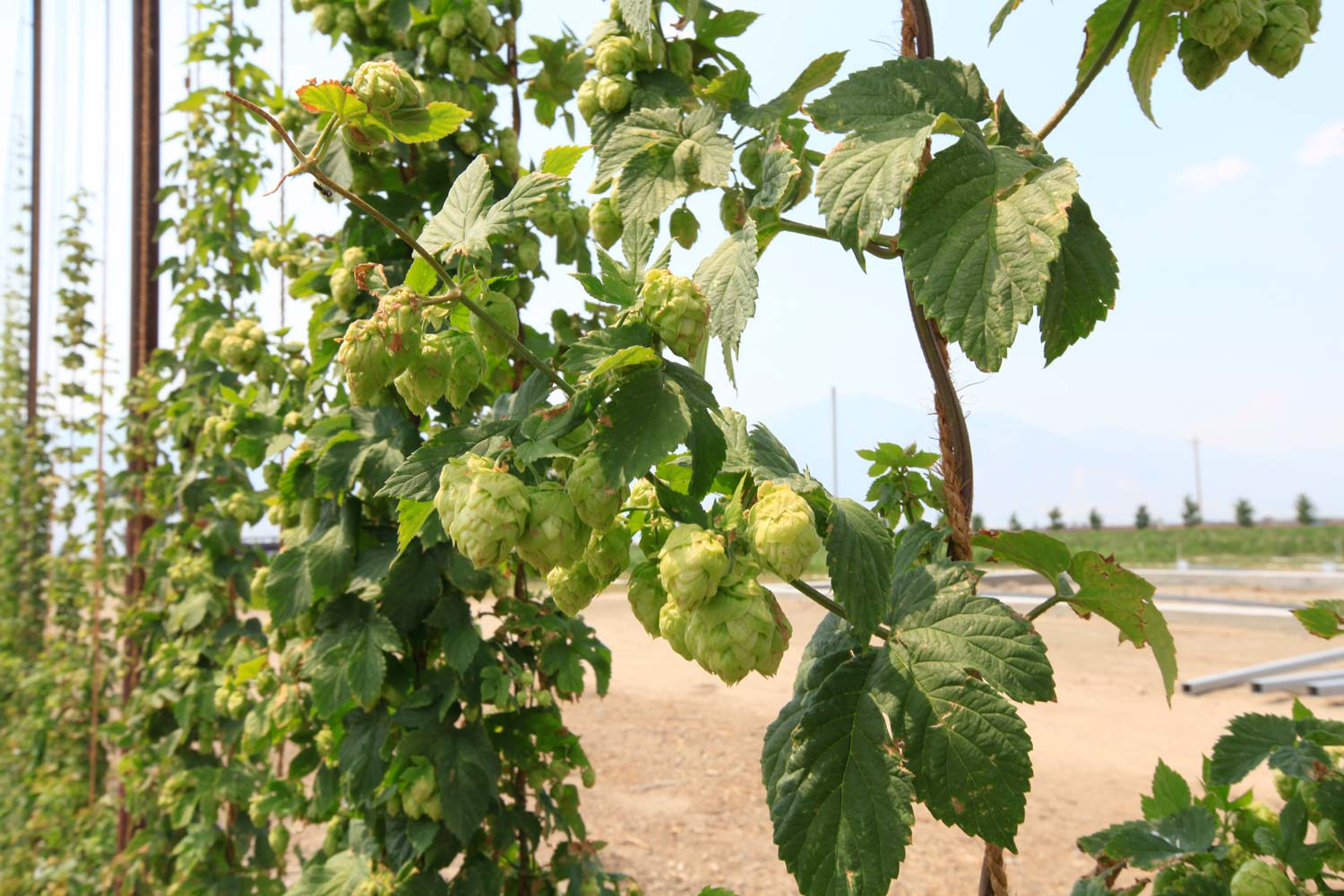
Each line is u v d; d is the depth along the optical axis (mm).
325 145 1384
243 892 4516
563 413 1296
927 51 1694
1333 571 28234
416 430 3125
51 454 9445
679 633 1241
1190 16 1541
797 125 2617
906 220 1316
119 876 5348
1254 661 12125
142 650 5547
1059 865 5648
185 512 5141
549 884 3379
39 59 9898
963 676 1406
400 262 3264
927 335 1667
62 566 8078
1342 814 1725
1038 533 1592
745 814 6715
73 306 8031
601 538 1370
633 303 1390
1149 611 1592
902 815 1343
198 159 5246
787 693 10883
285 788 3729
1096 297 1463
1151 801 2207
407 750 2973
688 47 2797
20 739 7602
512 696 3219
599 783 7422
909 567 1701
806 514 1183
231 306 5336
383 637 3012
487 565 1192
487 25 3219
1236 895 1687
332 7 3410
